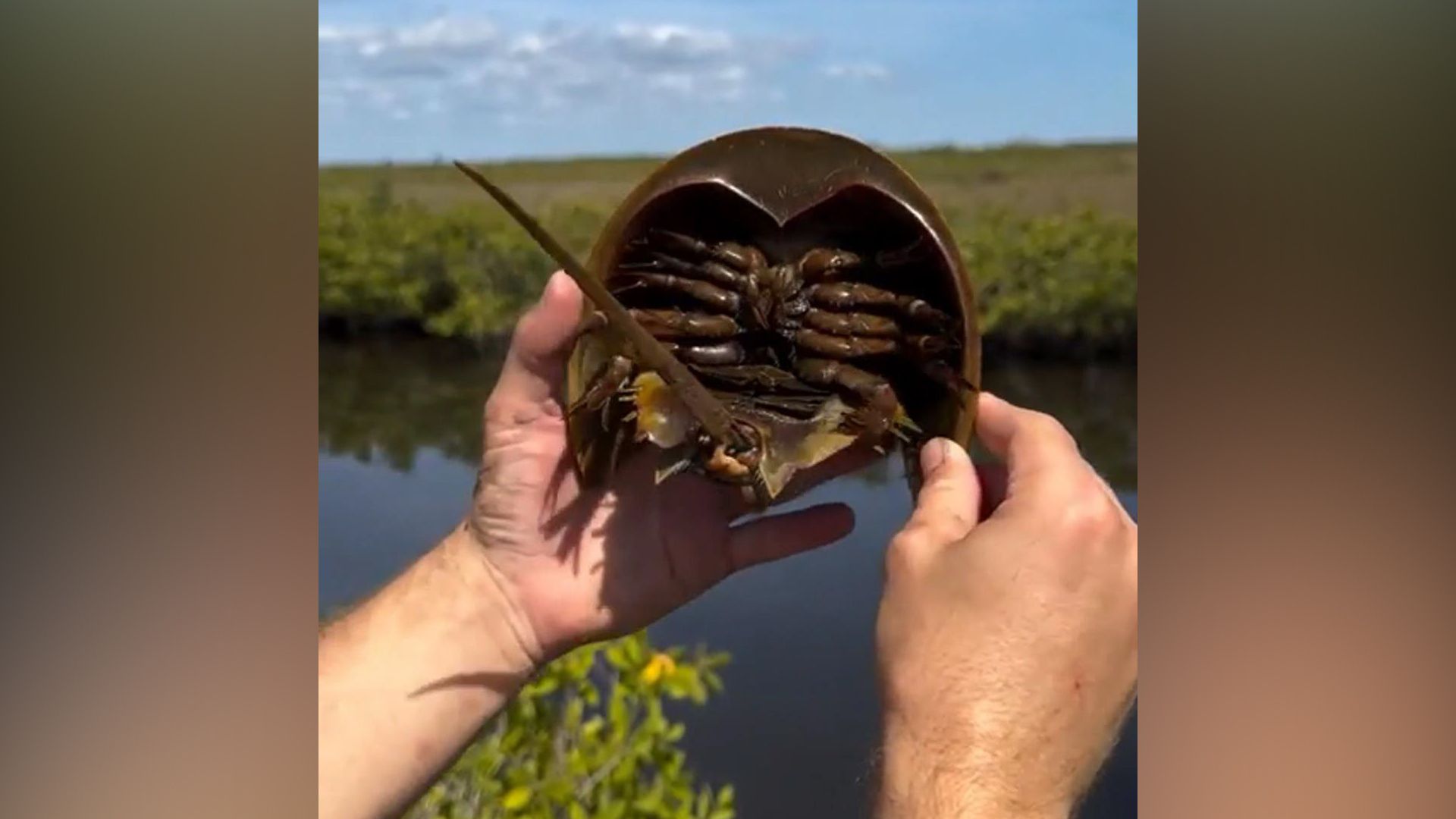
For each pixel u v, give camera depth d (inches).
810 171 19.8
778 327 20.7
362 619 22.5
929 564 16.9
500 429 22.0
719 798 36.9
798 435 19.6
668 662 33.7
